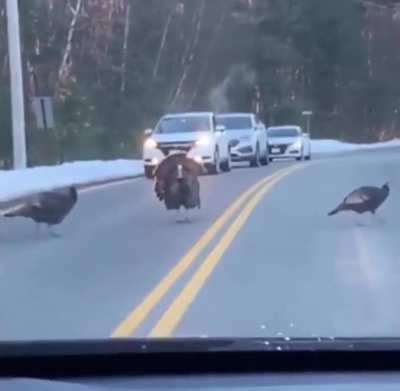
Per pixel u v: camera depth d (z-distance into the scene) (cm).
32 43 8675
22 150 5356
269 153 7706
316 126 13150
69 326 1667
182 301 1856
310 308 1792
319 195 4125
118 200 4178
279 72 12375
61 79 8850
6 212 3153
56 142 7088
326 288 1997
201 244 2683
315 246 2616
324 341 830
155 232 3000
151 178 5694
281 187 4591
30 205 2914
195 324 1655
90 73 9338
